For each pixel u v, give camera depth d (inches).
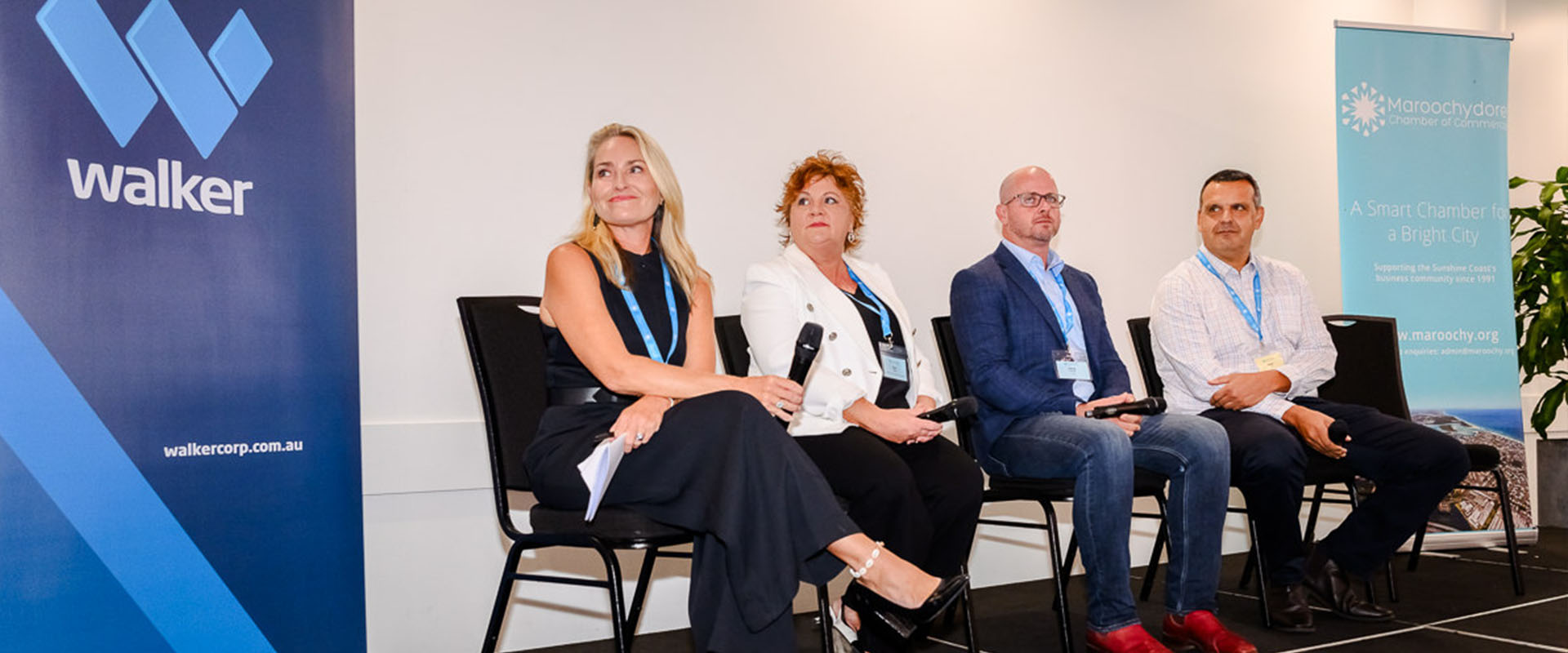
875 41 144.5
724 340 113.3
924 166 147.3
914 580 77.5
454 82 121.0
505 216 123.3
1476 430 168.4
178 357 78.4
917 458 104.2
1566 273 182.9
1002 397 115.1
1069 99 157.2
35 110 72.1
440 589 119.3
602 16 128.6
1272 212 171.8
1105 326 126.7
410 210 118.7
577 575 126.3
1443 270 168.2
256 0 84.0
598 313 87.7
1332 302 175.9
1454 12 185.3
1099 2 159.6
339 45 88.7
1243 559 165.8
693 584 80.8
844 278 114.0
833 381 101.0
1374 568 127.0
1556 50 212.7
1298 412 125.4
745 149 135.9
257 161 83.5
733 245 134.8
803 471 77.7
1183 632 111.4
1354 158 165.3
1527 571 155.9
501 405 92.6
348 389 88.9
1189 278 136.7
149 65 77.6
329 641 86.7
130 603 75.5
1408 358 165.5
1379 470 126.6
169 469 77.7
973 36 150.9
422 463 117.6
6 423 70.3
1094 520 106.0
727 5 135.6
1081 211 157.6
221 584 80.3
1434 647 111.3
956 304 121.9
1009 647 116.0
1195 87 166.2
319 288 87.0
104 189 75.0
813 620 134.7
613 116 128.8
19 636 70.4
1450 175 169.8
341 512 87.9
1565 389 187.9
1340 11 177.8
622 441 78.3
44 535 71.7
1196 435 110.5
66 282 73.1
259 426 82.9
